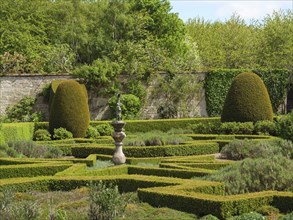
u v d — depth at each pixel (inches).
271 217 375.6
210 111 1230.9
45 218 362.3
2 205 354.9
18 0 1466.5
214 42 1728.6
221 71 1230.9
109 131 1000.2
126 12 1571.1
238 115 968.9
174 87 1200.8
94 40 1523.1
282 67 1440.7
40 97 1164.5
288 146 676.7
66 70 1246.9
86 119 941.8
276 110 1263.5
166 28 1624.0
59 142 852.6
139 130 1091.3
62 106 927.7
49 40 1539.1
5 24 1405.0
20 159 638.5
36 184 481.1
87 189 462.3
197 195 395.5
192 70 1234.0
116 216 347.9
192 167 595.8
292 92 1384.1
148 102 1210.0
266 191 413.7
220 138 874.1
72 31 1528.1
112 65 1190.3
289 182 455.8
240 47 1572.3
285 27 1545.3
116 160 663.1
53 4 1592.0
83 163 623.2
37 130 976.9
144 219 361.7
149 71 1205.7
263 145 693.9
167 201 400.2
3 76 1150.3
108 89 1181.7
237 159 701.9
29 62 1268.5
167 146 750.5
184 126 1122.0
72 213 373.1
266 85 1256.8
